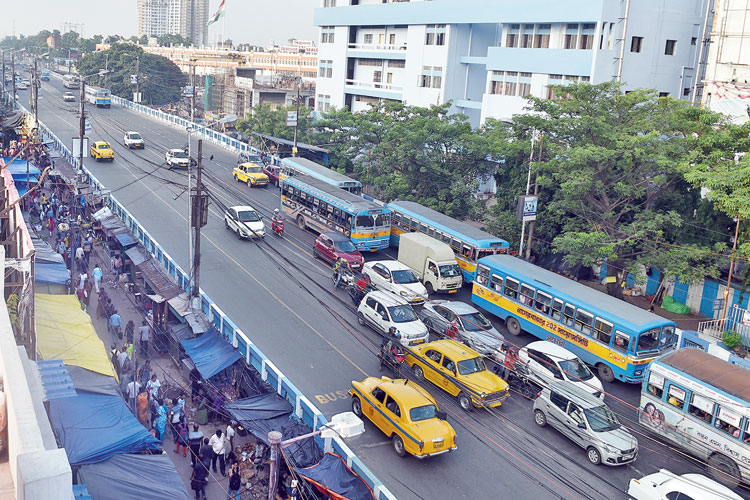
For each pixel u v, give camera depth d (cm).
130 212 4706
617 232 3578
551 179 3812
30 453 639
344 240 3912
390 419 2206
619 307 2816
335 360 2817
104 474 1722
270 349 2862
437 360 2614
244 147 6981
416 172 4944
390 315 2964
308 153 6462
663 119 3656
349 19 7944
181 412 2402
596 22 5072
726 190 2984
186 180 5722
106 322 3269
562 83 5353
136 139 6900
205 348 2809
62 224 4266
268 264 3897
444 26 6669
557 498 2012
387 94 7544
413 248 3666
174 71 13662
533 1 5581
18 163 5344
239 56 15600
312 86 13950
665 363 2386
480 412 2489
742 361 2748
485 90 6438
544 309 3033
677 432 2302
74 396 1841
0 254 1429
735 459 2127
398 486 2017
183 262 3825
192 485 2061
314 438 2145
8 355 888
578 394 2339
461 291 3697
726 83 4050
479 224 5125
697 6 5466
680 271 3216
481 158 4753
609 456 2153
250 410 2311
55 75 17038
